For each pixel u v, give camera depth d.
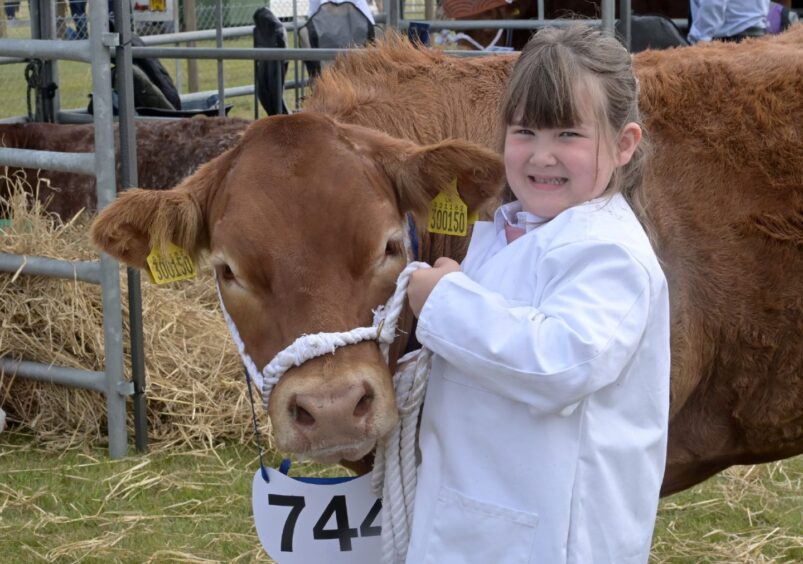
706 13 7.36
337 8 6.96
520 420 2.06
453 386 2.15
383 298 2.27
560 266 2.04
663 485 3.18
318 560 2.47
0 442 4.89
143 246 2.42
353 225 2.22
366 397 2.13
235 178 2.30
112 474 4.51
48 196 6.65
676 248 2.84
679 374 2.84
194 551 3.86
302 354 2.12
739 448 3.07
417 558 2.15
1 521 4.09
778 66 2.97
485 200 2.39
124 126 4.56
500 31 7.36
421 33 6.68
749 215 2.86
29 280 5.02
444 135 2.90
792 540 3.93
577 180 2.14
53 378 4.87
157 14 8.84
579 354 1.92
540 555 2.03
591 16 8.09
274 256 2.20
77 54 4.50
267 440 4.84
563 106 2.09
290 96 10.55
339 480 2.47
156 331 5.20
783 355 2.89
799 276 2.85
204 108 9.34
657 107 2.92
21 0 8.49
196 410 5.00
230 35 9.13
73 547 3.85
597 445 2.04
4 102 10.10
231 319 2.34
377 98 2.92
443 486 2.14
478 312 2.02
